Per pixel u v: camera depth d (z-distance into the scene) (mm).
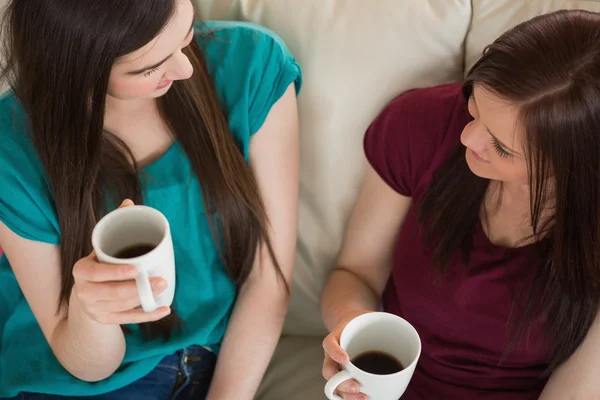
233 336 1037
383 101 1020
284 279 1046
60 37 703
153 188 940
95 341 895
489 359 977
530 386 989
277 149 989
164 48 717
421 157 949
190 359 1063
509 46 706
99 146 824
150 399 1024
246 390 1017
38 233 896
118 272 657
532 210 788
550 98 676
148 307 702
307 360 1204
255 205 979
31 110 793
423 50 992
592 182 740
